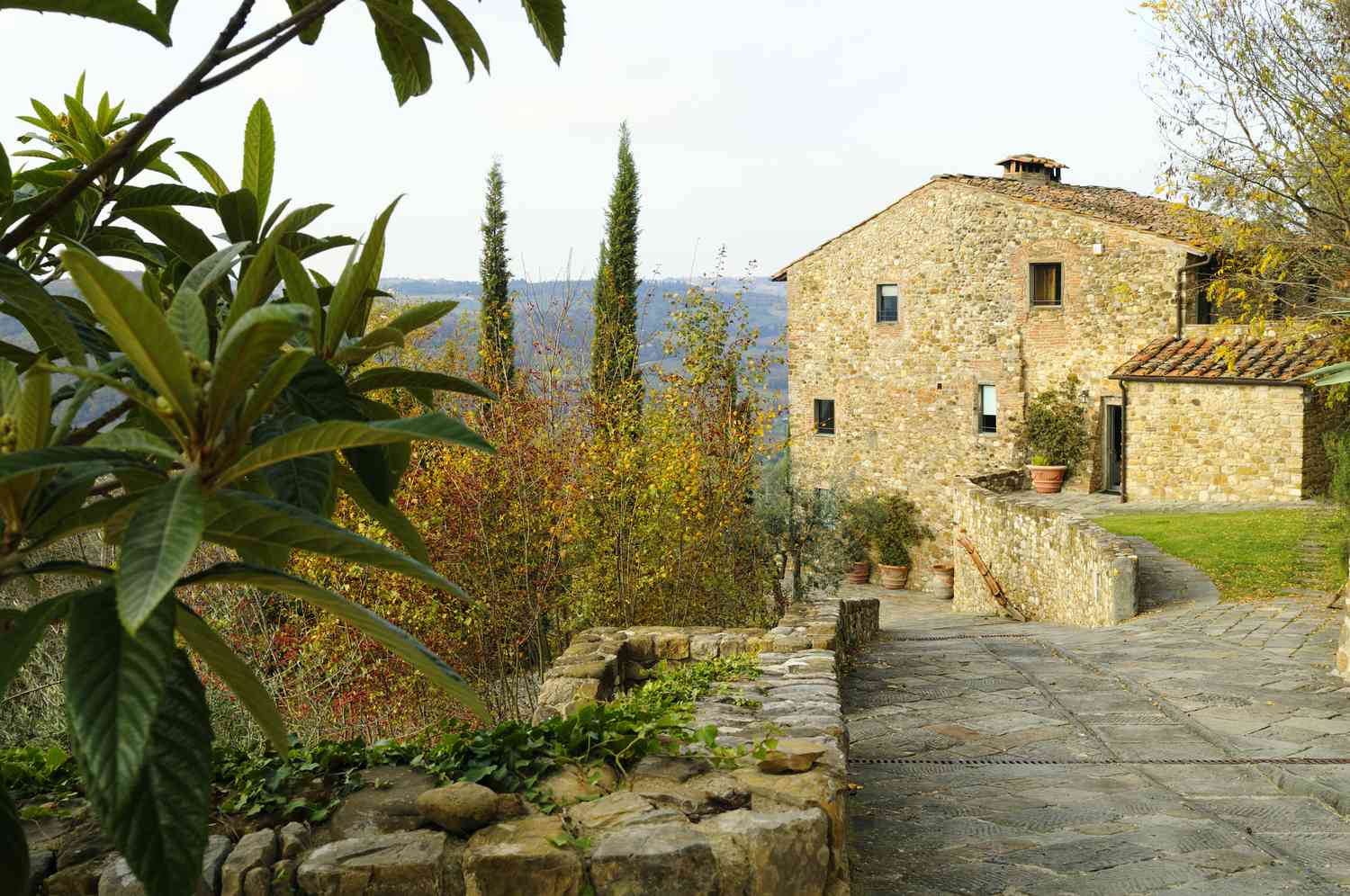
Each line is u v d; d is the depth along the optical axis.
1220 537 14.83
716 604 10.44
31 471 1.38
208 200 2.38
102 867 2.63
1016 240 21.66
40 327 2.17
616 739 3.41
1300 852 4.20
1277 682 7.84
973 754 5.96
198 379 1.47
